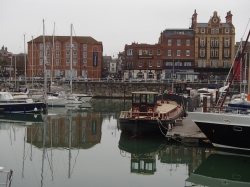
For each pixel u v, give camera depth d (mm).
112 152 22891
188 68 78875
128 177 17672
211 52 79000
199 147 23109
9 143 25375
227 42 78438
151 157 21828
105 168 19172
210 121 20578
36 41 85250
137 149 23797
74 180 16922
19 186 15883
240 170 19422
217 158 20703
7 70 99688
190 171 19000
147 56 79688
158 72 79750
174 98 40031
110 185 16266
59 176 17516
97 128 32688
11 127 32281
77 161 20453
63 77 79625
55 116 40469
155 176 18000
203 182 17281
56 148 23922
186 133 24125
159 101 37750
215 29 78438
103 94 69438
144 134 24578
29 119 37375
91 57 85688
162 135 24891
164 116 25688
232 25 78750
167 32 80500
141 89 68125
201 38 78875
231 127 20047
